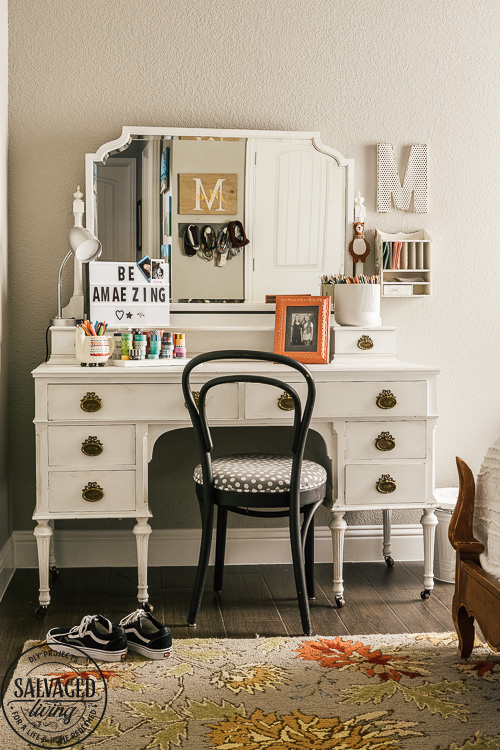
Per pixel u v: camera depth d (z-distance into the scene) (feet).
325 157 9.90
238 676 6.70
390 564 10.04
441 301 10.37
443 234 10.30
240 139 9.73
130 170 9.58
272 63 9.89
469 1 10.13
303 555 8.18
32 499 9.80
